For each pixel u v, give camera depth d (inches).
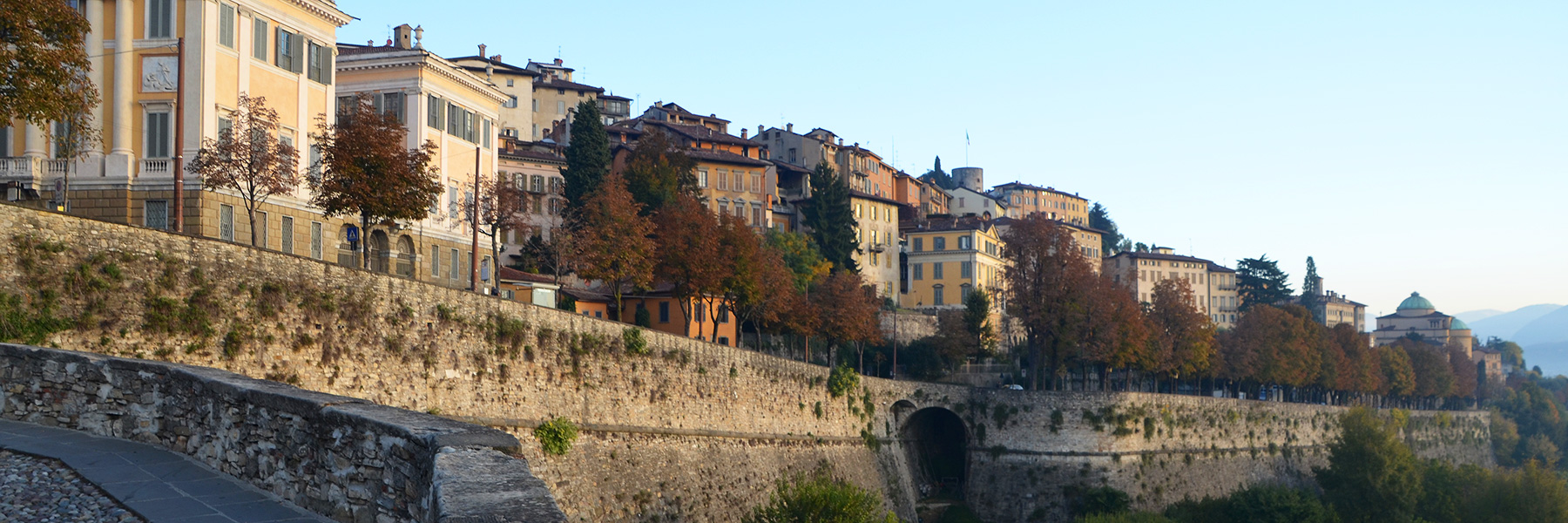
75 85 1801.2
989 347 5196.9
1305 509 3932.1
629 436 2251.5
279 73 2474.2
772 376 2994.6
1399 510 4197.8
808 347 4111.7
